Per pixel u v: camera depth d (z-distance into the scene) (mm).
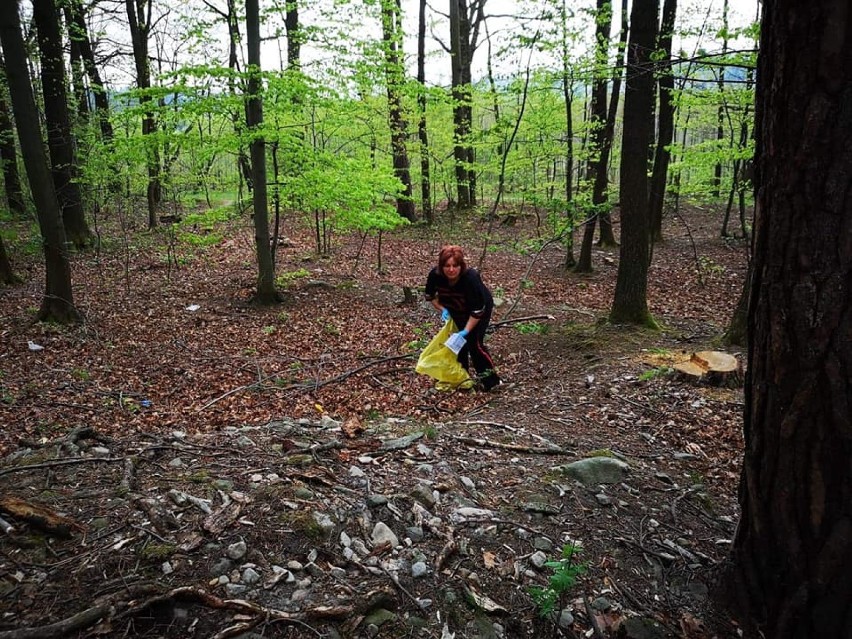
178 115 8039
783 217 1983
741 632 2367
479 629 2385
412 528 2947
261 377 6180
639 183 7016
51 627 2066
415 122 15156
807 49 1815
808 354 1982
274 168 9555
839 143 1817
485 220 18375
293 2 9289
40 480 3174
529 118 11352
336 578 2535
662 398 5012
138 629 2156
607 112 11109
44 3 10422
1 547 2494
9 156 13109
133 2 15188
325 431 4305
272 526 2773
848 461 1981
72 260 11656
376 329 8320
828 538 2061
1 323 7492
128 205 15203
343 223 10672
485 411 5062
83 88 12594
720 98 8938
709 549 2969
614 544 2963
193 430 4609
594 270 12750
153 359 6680
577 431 4457
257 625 2230
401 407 5316
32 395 5164
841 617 2074
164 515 2791
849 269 1874
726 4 8625
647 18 6316
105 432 4348
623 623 2434
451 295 5480
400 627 2342
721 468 3891
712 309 9500
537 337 7492
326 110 10102
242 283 10711
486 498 3338
